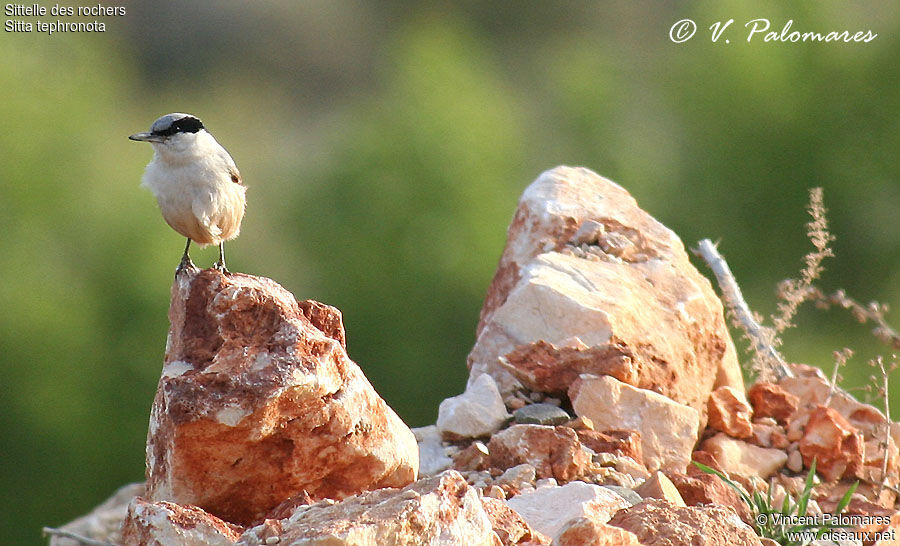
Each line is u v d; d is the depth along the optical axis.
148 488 5.27
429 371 21.70
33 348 20.47
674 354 7.04
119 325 21.22
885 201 22.44
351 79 41.38
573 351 6.81
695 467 6.59
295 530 4.09
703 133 22.92
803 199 22.45
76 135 22.52
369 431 5.21
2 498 20.28
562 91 24.89
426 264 21.84
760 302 22.89
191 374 4.94
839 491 6.66
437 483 4.31
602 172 23.86
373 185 22.08
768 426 7.15
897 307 22.62
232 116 38.09
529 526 4.95
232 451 4.93
